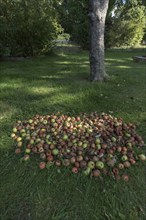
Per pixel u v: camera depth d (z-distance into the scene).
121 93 4.92
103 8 5.27
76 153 2.60
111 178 2.32
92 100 4.47
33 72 7.16
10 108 4.10
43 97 4.67
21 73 7.01
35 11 10.33
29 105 4.23
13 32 9.75
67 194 2.16
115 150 2.68
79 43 15.09
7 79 6.15
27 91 5.07
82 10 15.27
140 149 2.81
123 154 2.63
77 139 2.85
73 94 4.81
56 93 4.90
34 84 5.63
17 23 9.95
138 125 3.46
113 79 5.96
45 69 7.70
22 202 2.08
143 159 2.60
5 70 7.52
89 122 3.33
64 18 16.42
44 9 10.67
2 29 9.44
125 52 14.26
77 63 9.06
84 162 2.44
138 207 2.03
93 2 5.21
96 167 2.39
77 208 2.02
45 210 2.00
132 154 2.64
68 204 2.06
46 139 2.89
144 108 4.10
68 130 3.10
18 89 5.21
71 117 3.66
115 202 2.07
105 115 3.61
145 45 19.00
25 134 3.07
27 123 3.44
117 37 16.64
